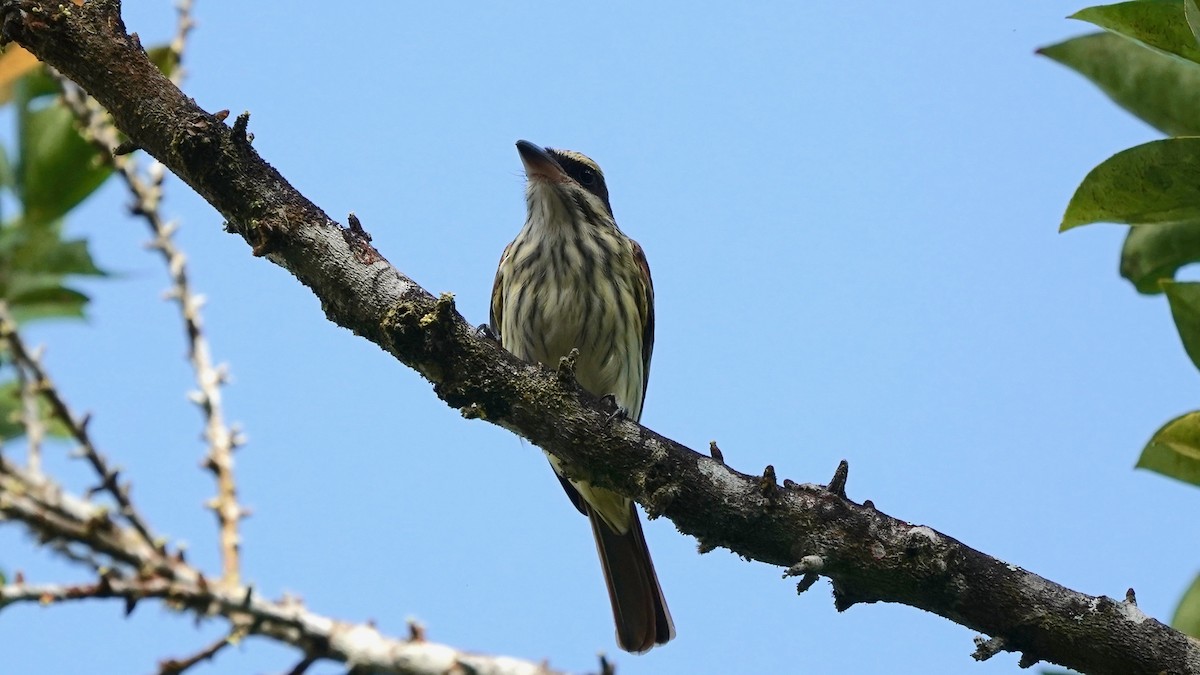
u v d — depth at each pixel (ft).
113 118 28.58
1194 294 27.84
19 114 43.73
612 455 27.73
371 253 27.99
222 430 37.65
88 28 28.22
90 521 33.65
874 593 26.96
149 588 32.58
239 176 27.86
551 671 34.91
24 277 44.24
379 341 27.91
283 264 28.22
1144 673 25.61
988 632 26.45
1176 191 27.68
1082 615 25.99
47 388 35.76
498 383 27.78
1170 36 27.89
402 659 34.50
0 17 28.22
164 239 39.63
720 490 27.30
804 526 26.89
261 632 33.71
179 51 42.63
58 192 44.09
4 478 34.32
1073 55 30.37
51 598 31.60
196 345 38.88
